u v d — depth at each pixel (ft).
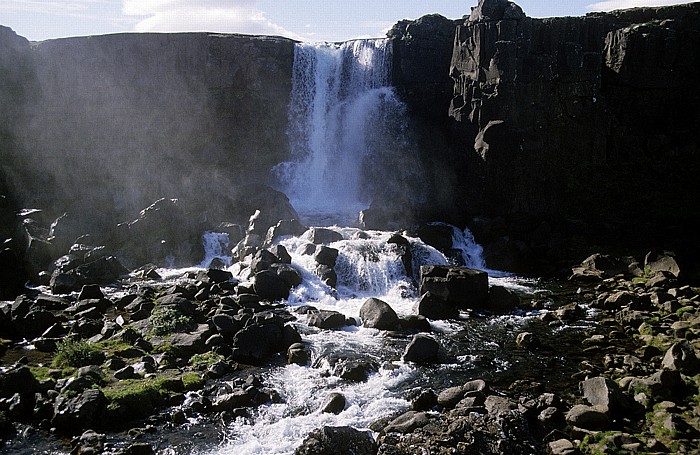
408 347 75.51
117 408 60.03
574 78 130.82
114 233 118.32
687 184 130.82
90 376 65.51
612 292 103.96
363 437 56.29
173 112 153.17
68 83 149.59
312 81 157.58
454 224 131.75
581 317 92.89
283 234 117.91
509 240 125.18
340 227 127.34
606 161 135.03
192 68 152.46
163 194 138.51
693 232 122.83
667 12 147.13
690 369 68.95
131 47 151.33
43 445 55.83
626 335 84.84
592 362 75.51
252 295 93.86
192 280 105.60
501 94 128.67
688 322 84.53
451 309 95.25
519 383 68.74
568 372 72.59
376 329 85.92
